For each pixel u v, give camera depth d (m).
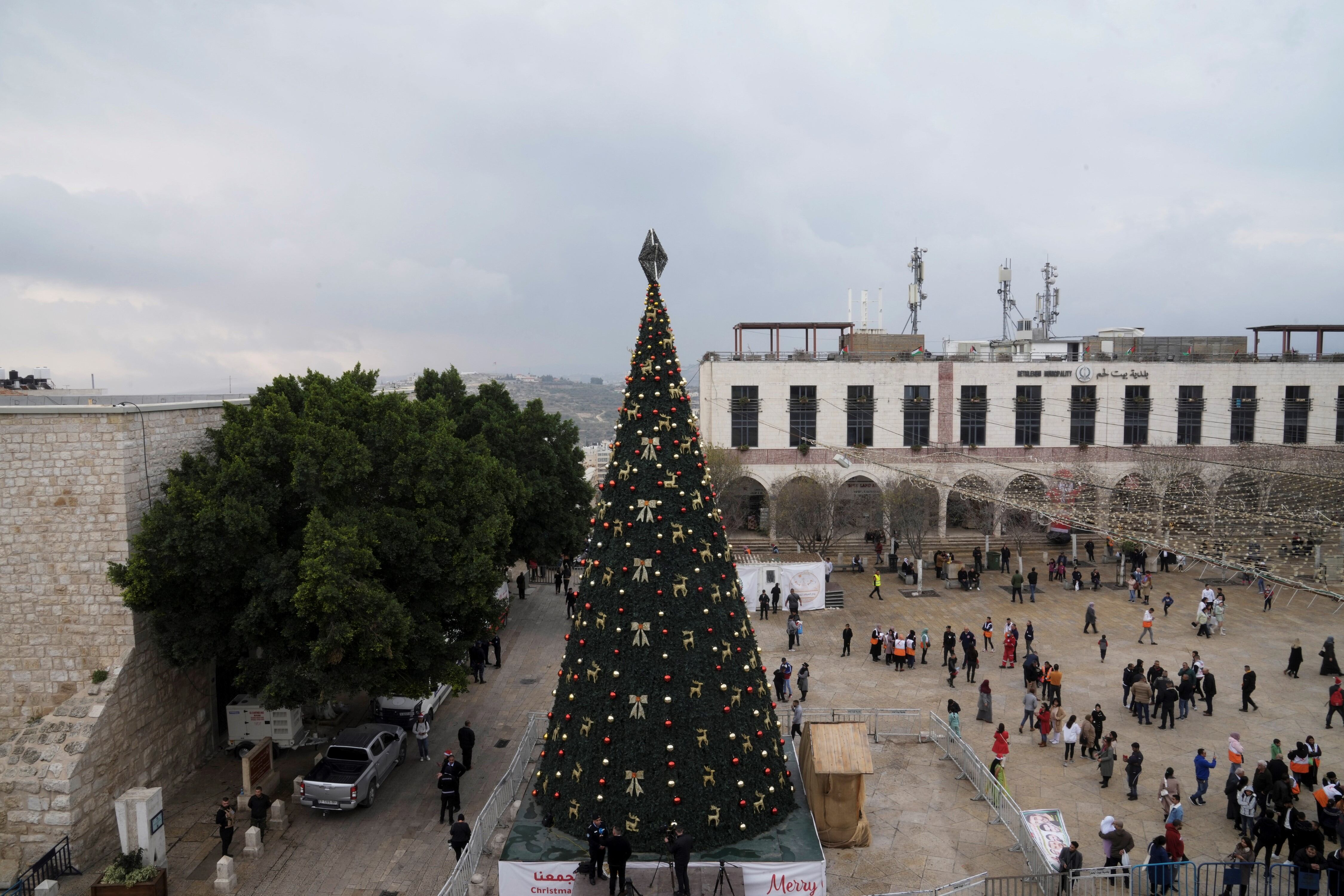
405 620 19.34
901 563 46.31
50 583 20.16
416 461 21.97
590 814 15.78
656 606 16.03
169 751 22.03
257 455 20.28
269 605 19.50
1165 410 55.69
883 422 54.50
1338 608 38.38
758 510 56.78
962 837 18.28
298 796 20.56
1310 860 15.50
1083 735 23.22
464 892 15.98
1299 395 56.16
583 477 40.69
